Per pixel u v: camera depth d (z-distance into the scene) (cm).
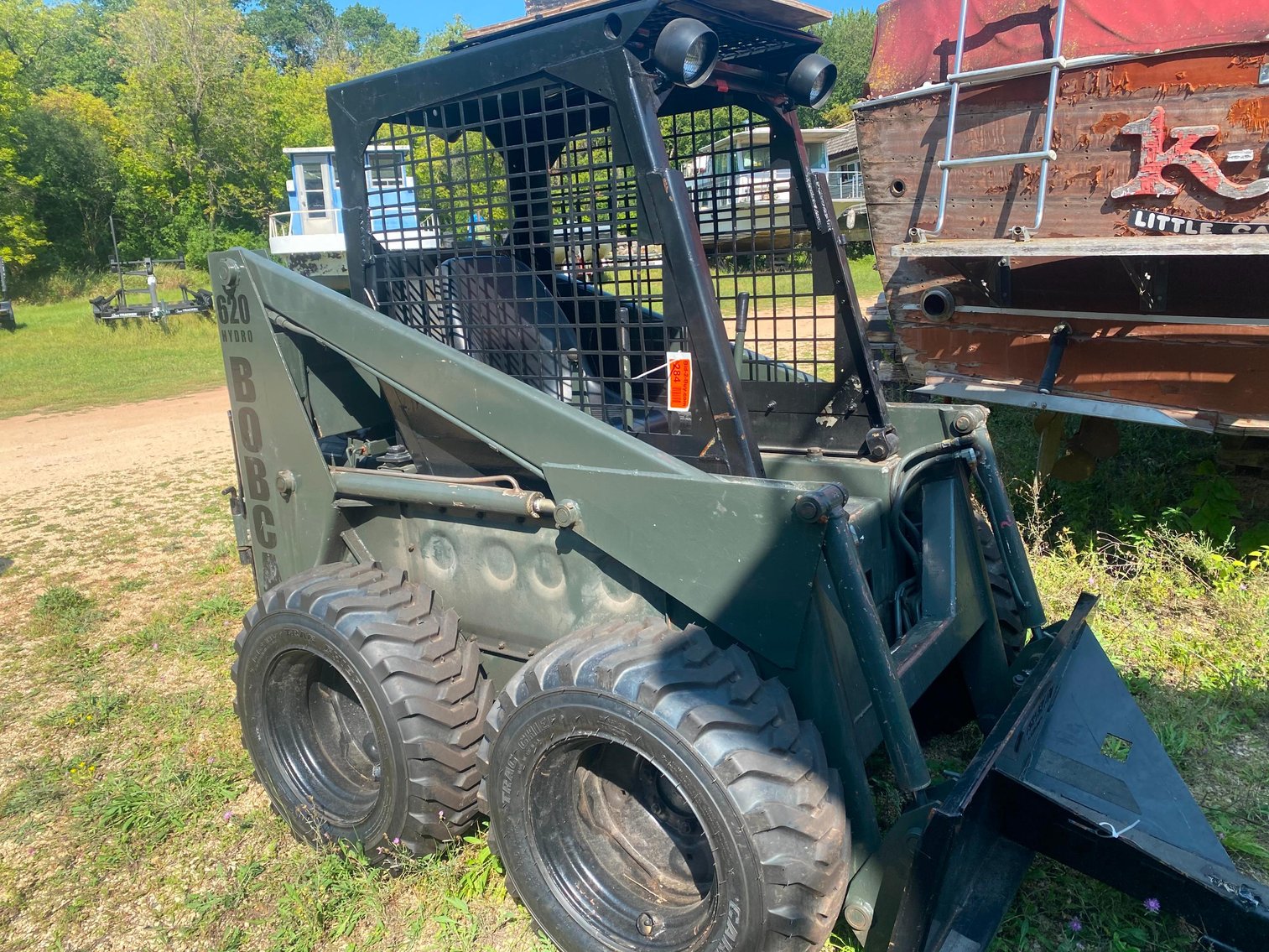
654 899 257
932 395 530
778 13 274
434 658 287
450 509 311
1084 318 449
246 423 350
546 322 327
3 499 885
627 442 256
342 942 281
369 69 8231
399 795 281
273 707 324
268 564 362
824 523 223
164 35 4316
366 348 305
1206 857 244
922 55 460
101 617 544
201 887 310
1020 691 273
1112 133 406
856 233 1469
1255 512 519
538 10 305
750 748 219
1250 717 361
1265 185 373
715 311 258
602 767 273
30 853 334
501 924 281
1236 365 422
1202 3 374
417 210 317
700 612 247
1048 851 249
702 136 354
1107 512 543
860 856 239
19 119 4112
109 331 2325
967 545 319
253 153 4569
